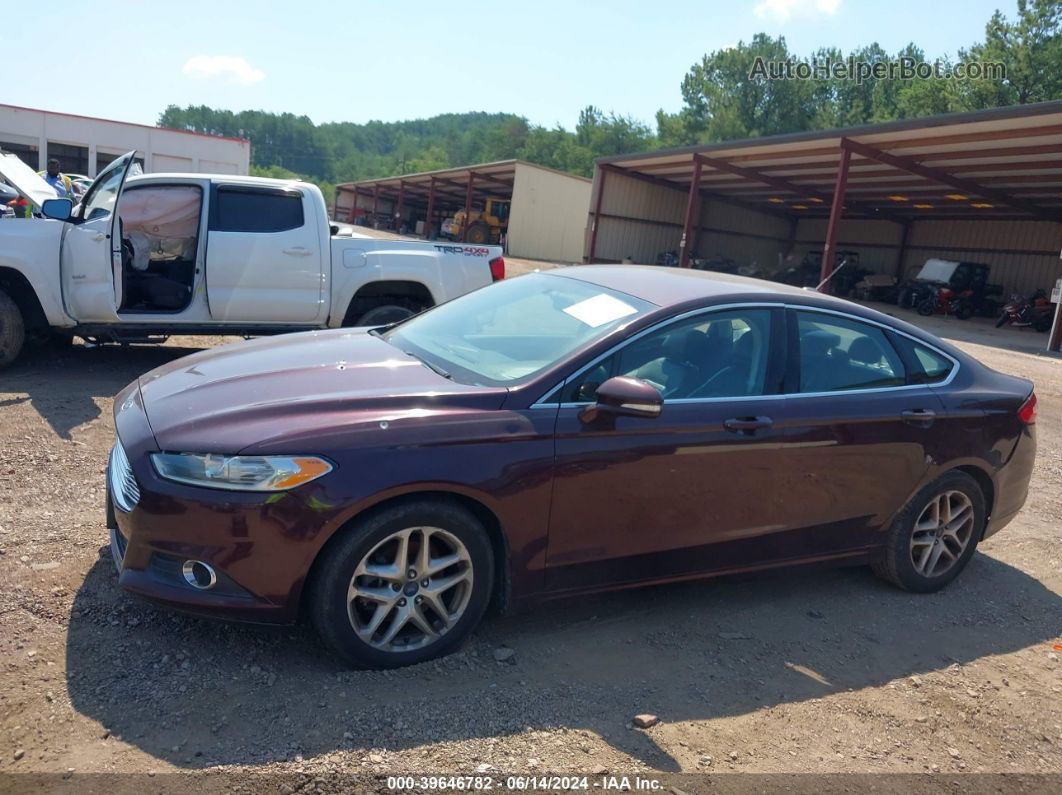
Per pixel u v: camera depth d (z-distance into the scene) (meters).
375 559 3.14
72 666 3.00
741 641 3.73
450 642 3.29
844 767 2.87
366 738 2.75
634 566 3.60
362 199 72.00
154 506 2.97
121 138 33.94
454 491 3.13
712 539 3.73
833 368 4.05
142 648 3.16
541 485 3.28
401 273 8.05
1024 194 27.52
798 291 4.25
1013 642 4.00
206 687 2.96
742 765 2.81
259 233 7.47
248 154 36.56
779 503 3.85
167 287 7.46
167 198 7.22
